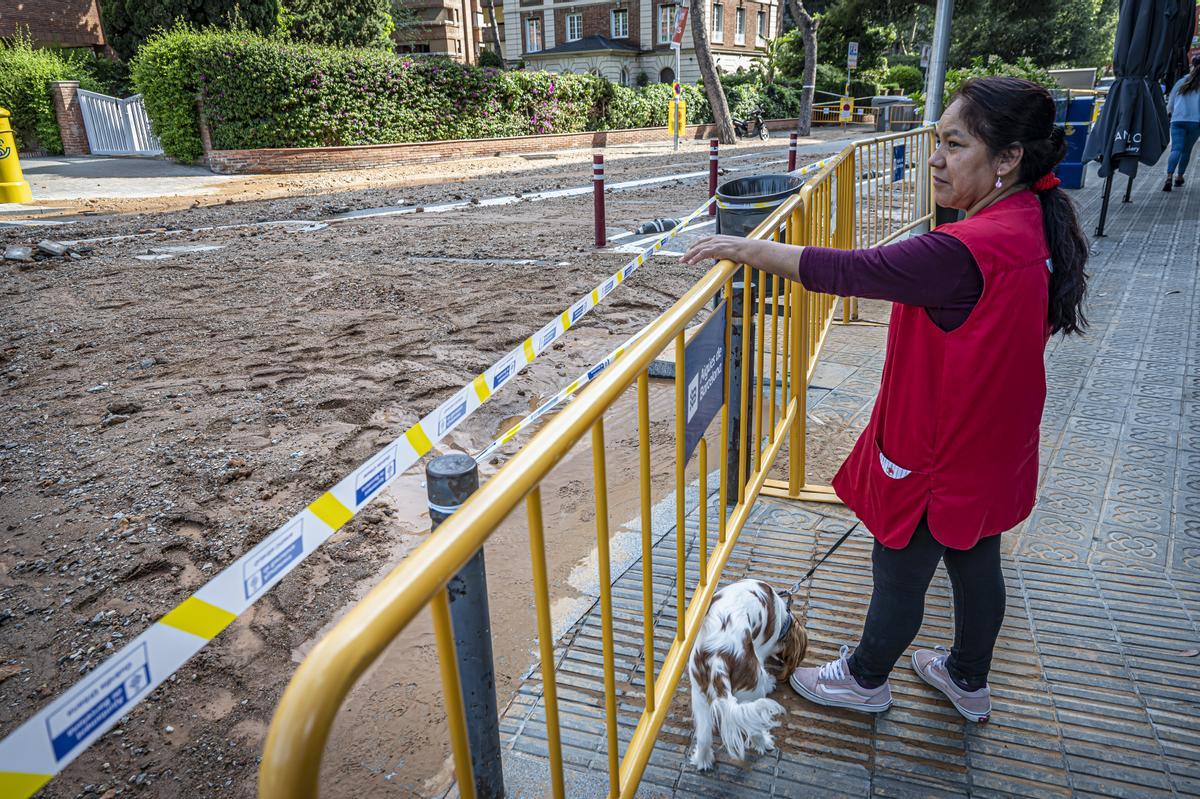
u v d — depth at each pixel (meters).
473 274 8.39
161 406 5.04
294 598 3.19
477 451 4.41
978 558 2.05
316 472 4.12
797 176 3.87
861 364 5.29
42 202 14.80
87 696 0.86
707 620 2.17
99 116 23.95
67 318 7.05
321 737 0.80
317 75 20.19
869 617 2.18
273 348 6.12
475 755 1.65
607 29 44.78
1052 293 1.79
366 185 17.72
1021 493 1.92
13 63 23.44
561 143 27.66
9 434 4.67
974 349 1.71
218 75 19.19
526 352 2.01
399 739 2.43
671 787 2.09
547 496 3.93
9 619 3.03
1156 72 7.81
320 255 9.57
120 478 4.10
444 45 44.50
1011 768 2.12
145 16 23.80
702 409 2.15
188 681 2.75
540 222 11.74
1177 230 8.54
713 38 42.88
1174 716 2.26
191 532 3.60
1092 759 2.13
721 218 3.21
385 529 3.71
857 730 2.26
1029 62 13.12
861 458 2.10
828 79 42.72
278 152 19.83
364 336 6.38
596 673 2.53
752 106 36.94
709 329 2.16
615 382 1.47
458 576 1.50
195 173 19.72
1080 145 11.46
